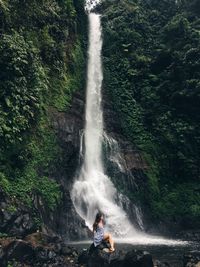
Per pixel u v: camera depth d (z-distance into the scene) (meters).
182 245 19.81
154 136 30.09
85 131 27.33
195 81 29.22
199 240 22.73
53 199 20.58
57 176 22.38
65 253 14.69
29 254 13.92
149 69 32.72
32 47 22.88
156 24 36.03
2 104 20.12
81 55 31.58
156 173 28.56
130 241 21.44
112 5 39.00
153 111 30.81
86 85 30.41
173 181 28.69
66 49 29.41
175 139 29.34
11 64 20.61
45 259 13.91
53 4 28.22
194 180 28.62
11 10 23.44
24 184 19.48
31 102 21.62
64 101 26.69
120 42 34.09
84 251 14.09
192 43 31.00
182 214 26.70
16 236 16.88
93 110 29.53
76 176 24.72
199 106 29.61
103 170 27.23
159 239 22.78
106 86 31.98
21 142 20.56
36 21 25.95
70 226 20.75
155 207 26.80
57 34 28.09
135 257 12.64
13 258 13.56
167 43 33.09
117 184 26.62
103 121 29.69
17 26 23.83
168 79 31.09
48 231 18.91
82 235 20.83
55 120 24.64
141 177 27.72
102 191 25.38
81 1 33.69
